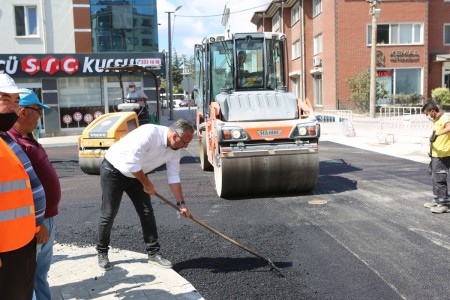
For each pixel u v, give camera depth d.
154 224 4.89
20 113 3.37
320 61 32.25
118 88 21.77
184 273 4.75
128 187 4.80
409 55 29.03
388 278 4.54
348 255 5.19
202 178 10.15
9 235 2.48
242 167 7.76
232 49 9.53
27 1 21.25
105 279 4.51
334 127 21.91
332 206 7.40
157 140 4.48
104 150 10.68
